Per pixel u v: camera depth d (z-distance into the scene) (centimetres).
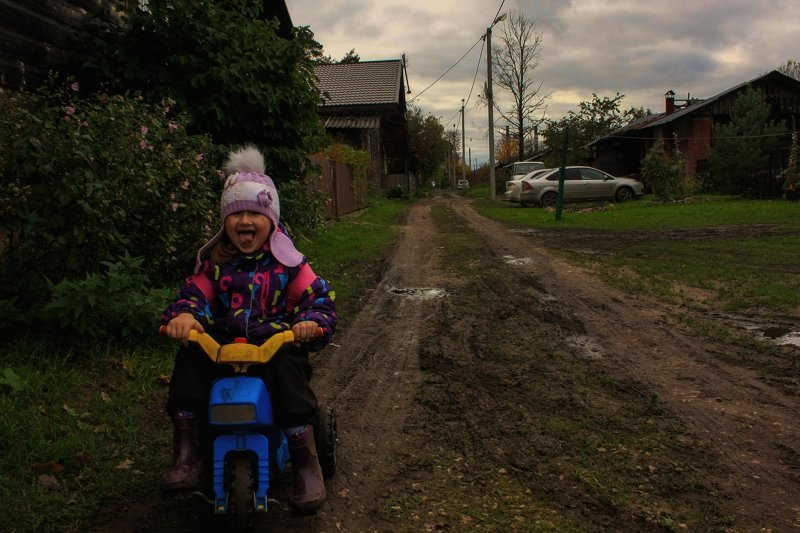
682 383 502
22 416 382
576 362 562
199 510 317
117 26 854
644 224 1770
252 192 289
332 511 322
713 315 709
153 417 423
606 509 321
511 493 339
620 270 1019
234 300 289
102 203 500
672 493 335
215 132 830
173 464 270
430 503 330
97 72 750
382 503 330
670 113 3906
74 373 453
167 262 627
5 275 506
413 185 6038
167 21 778
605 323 693
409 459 382
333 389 507
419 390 502
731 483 344
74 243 509
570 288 893
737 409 447
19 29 690
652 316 715
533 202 2788
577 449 390
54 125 509
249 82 820
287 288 297
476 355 591
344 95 3344
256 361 268
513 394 488
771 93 3250
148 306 532
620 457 378
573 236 1560
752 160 2492
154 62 789
